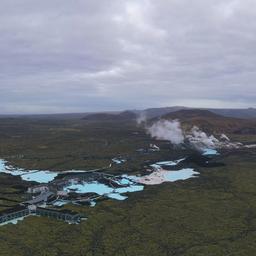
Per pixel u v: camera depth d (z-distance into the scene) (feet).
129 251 483.92
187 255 473.67
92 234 538.06
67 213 598.75
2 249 481.05
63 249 486.38
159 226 571.69
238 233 546.26
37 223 576.61
